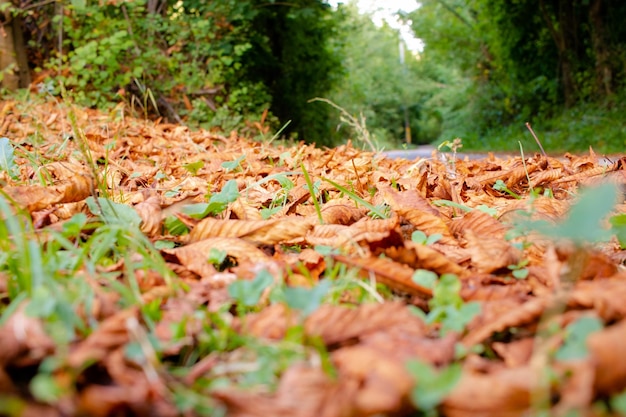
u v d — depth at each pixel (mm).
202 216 2281
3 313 1327
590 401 944
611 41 16719
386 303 1284
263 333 1265
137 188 3342
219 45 12742
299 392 963
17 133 6133
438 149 4223
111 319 1141
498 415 930
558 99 19578
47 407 935
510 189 3549
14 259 1606
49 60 11852
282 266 1661
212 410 992
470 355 1173
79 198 2443
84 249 1556
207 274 1718
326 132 19125
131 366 1093
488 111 24469
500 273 1738
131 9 11938
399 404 921
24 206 2148
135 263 1659
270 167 4410
